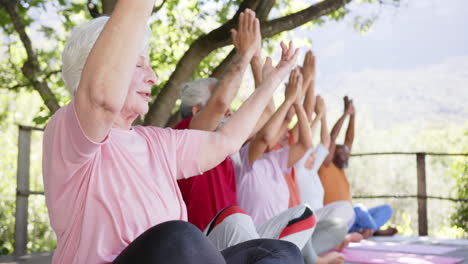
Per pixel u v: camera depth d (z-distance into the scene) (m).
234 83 2.68
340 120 6.18
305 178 5.15
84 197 1.46
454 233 8.01
